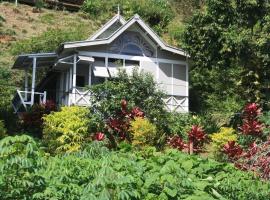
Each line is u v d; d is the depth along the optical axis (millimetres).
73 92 22078
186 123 19516
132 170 5551
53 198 4832
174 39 41125
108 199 4723
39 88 28469
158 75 24188
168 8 48500
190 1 49844
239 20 21078
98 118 16250
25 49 33594
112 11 46062
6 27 38750
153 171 6086
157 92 19219
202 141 15383
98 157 6352
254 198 6984
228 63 21547
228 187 6758
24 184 4820
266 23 20156
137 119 15727
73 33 36500
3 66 31797
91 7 46031
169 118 18844
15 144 5047
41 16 42781
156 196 5293
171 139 15594
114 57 23531
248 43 20078
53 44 33750
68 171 5430
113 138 15375
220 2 21156
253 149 9781
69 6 45906
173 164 5977
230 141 13438
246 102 21375
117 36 23188
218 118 21500
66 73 24734
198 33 21922
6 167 4801
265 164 9094
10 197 4836
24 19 41312
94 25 43094
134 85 19031
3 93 28031
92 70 23094
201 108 26094
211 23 21219
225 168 7555
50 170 5359
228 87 25594
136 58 23922
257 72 21172
